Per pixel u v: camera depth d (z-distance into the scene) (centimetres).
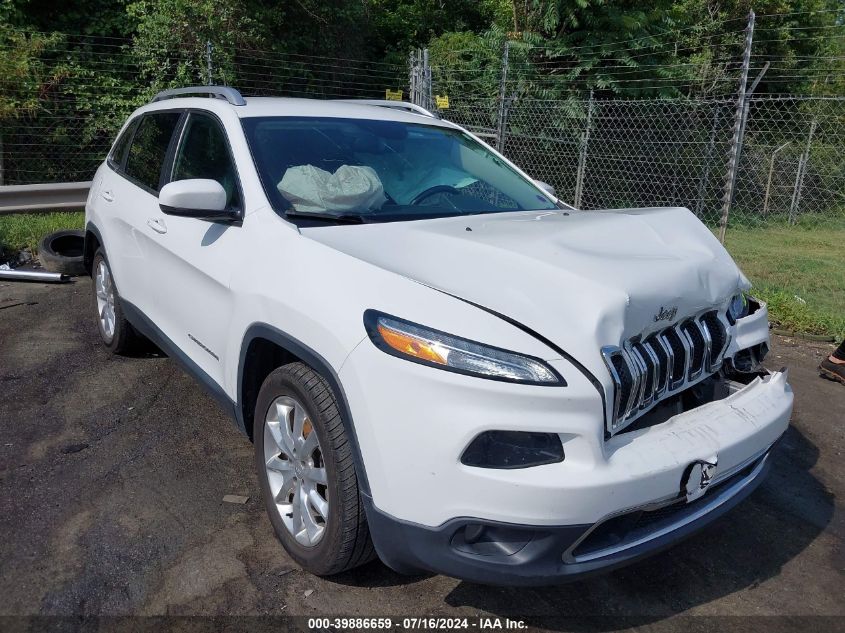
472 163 390
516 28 1248
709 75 1371
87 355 480
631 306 236
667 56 1336
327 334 238
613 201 1208
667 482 225
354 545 245
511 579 215
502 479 207
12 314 564
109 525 295
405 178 351
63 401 409
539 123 1138
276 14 1236
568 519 209
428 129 398
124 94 1149
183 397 420
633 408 235
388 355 221
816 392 475
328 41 1384
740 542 309
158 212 372
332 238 278
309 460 258
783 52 1617
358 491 239
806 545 309
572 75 1171
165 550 281
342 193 314
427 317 223
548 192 402
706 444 238
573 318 226
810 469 375
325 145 345
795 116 1419
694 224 320
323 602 257
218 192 304
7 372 447
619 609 263
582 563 221
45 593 254
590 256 261
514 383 209
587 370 216
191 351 342
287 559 279
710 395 285
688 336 265
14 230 745
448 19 1753
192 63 1153
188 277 334
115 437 370
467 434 209
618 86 1212
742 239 1150
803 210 1316
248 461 352
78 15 1157
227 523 300
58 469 337
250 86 1242
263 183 310
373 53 1638
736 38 1555
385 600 260
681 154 1241
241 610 251
